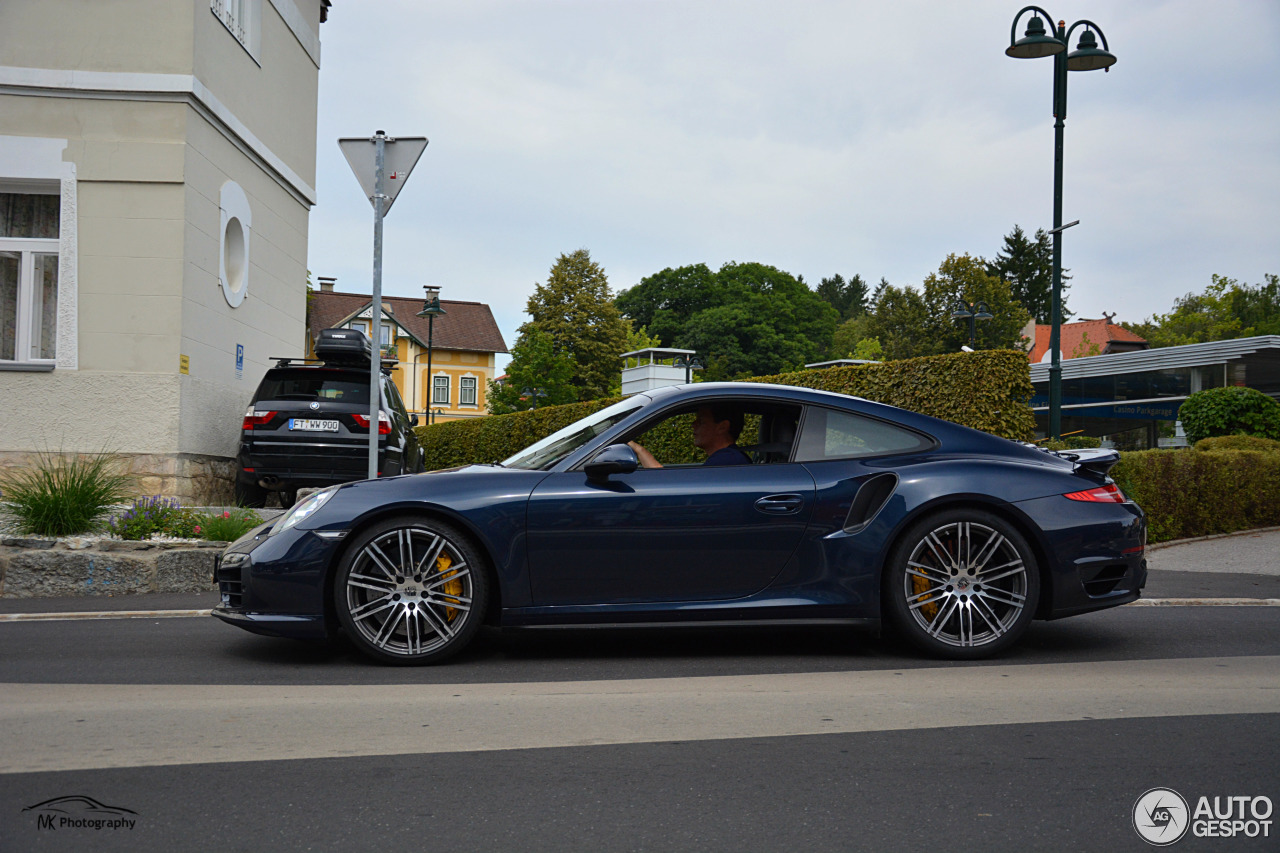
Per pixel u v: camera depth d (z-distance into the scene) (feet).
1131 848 7.99
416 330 240.53
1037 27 52.80
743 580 15.33
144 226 36.50
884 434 16.21
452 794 9.21
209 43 38.83
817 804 8.98
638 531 15.12
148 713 12.14
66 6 36.50
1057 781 9.61
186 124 36.86
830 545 15.31
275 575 14.98
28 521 24.34
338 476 35.24
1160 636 17.71
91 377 36.01
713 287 283.59
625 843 8.07
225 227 41.27
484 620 15.67
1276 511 39.32
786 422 16.25
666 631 18.24
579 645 16.94
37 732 11.23
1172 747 10.72
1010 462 15.92
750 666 15.19
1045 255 310.45
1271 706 12.51
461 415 244.01
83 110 36.47
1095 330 260.21
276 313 49.44
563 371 165.27
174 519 25.39
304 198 53.67
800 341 279.08
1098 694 13.19
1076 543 15.42
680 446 16.28
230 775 9.71
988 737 11.11
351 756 10.35
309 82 54.39
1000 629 15.47
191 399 37.58
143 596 23.13
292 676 14.43
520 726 11.56
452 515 15.02
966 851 7.93
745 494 15.31
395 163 28.32
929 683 13.89
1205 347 83.56
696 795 9.21
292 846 7.97
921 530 15.38
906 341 223.92
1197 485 36.73
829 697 13.03
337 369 35.96
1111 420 92.94
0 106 36.19
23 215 37.14
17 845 7.95
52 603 21.90
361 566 15.14
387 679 14.24
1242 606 21.66
